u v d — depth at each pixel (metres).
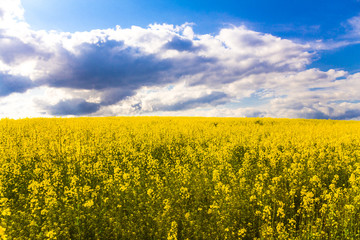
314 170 9.39
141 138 16.08
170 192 7.18
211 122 28.44
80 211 5.76
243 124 27.61
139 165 10.72
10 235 4.70
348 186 8.30
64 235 4.91
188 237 5.22
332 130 21.16
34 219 5.59
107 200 6.41
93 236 5.28
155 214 5.93
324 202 6.80
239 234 5.11
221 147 13.38
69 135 16.48
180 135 18.33
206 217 6.18
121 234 5.22
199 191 7.30
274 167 10.09
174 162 11.97
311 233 4.93
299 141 15.47
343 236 5.02
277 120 33.62
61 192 7.75
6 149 11.51
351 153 12.62
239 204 6.32
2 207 5.78
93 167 9.94
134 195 6.86
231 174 8.59
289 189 7.83
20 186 8.30
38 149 12.24
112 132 18.28
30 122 22.52
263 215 5.69
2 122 21.20
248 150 14.38
